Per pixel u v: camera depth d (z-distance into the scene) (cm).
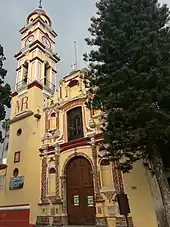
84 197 1625
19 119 2292
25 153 2038
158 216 1238
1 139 1549
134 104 944
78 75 2102
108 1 1254
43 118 2156
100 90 1084
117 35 1104
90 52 1201
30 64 2608
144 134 912
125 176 1442
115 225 1365
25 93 2411
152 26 1108
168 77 918
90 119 1814
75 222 1585
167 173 1248
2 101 1489
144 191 1330
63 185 1723
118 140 1002
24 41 2948
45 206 1736
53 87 2633
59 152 1870
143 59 969
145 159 1286
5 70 1652
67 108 2028
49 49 2838
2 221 1769
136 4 1180
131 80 991
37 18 2936
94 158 1630
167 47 998
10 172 2064
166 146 1085
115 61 1111
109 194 1468
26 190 1853
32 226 1612
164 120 905
